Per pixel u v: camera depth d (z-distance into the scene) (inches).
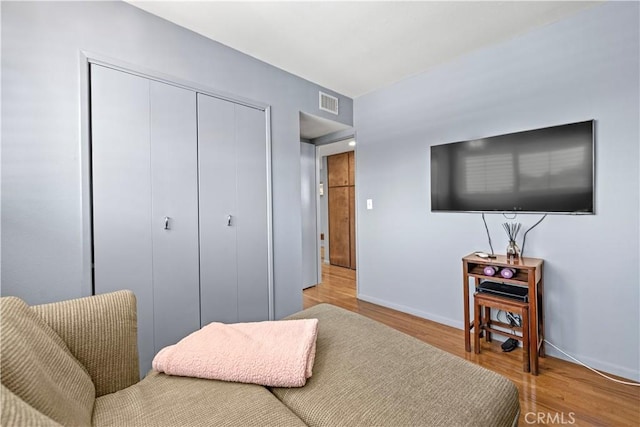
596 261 75.7
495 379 39.8
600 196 74.5
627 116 70.6
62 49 62.2
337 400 35.8
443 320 107.7
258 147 98.0
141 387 39.5
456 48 93.4
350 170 200.8
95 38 66.2
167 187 77.4
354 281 171.8
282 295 105.0
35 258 59.3
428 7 73.2
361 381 39.2
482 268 88.7
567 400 64.3
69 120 62.9
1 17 56.2
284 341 44.8
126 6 70.5
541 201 82.7
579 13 76.3
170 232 78.0
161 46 76.1
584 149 75.6
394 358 44.8
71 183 63.1
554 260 82.1
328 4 71.4
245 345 43.6
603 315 75.1
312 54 95.4
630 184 70.7
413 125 113.9
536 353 74.0
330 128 139.4
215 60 86.7
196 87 82.6
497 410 34.7
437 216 108.0
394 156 121.1
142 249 73.2
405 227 118.4
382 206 126.6
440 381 39.1
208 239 85.7
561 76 79.6
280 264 104.3
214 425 31.7
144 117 73.4
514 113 88.1
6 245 56.7
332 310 64.7
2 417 20.7
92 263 66.0
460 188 99.7
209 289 86.0
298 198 110.6
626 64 70.4
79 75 64.0
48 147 60.6
